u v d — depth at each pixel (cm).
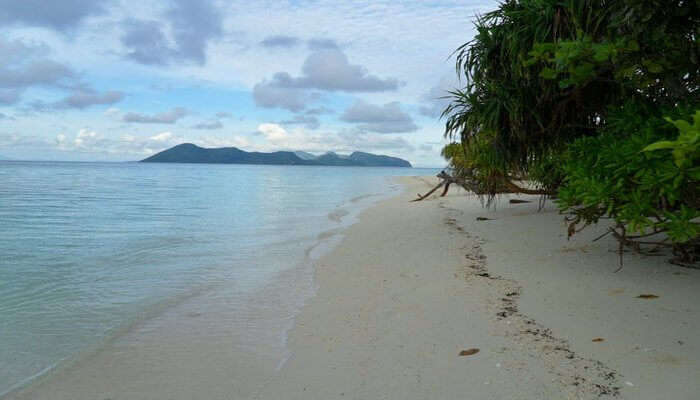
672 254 641
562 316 445
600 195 458
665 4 435
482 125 873
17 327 494
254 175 7969
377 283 622
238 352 419
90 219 1495
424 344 405
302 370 374
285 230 1212
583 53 507
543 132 868
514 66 774
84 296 608
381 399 320
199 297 599
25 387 360
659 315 430
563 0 679
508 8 820
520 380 331
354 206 1948
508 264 666
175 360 406
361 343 420
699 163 381
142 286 659
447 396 318
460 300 517
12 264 809
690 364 336
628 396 301
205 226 1310
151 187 3603
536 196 1683
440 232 1011
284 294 604
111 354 421
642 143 437
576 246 741
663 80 565
